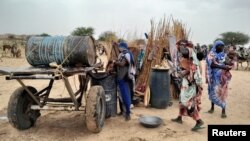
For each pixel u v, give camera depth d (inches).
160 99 287.7
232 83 484.7
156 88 287.3
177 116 265.0
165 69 286.0
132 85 256.5
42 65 222.5
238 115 270.2
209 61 260.1
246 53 808.3
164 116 264.7
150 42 305.6
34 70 195.6
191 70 216.8
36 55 212.2
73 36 221.3
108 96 248.5
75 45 211.0
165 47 317.7
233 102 327.3
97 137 209.0
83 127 230.4
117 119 251.8
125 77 242.1
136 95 297.3
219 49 259.1
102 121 220.5
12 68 212.7
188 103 220.7
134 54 308.2
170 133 217.5
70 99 228.4
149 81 295.4
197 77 216.7
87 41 214.7
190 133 218.1
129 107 245.9
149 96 292.2
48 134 215.3
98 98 207.5
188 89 219.9
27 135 213.5
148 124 225.5
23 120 217.2
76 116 260.8
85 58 212.4
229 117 262.7
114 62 243.6
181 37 344.2
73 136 211.0
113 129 225.8
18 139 205.8
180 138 208.1
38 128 228.4
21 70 196.4
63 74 190.2
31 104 224.8
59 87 424.8
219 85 257.0
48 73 189.6
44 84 464.4
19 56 1190.9
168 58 323.9
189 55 217.3
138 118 255.8
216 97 259.3
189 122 245.0
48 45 211.9
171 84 329.4
